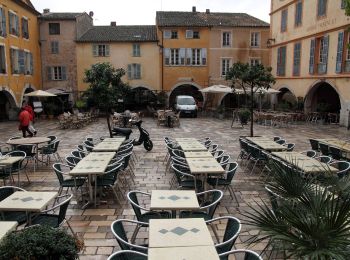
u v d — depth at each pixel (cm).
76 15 3116
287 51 2717
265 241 559
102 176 753
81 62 3077
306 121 2394
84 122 2217
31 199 522
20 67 2608
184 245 378
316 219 338
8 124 2316
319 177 485
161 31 3092
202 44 3138
